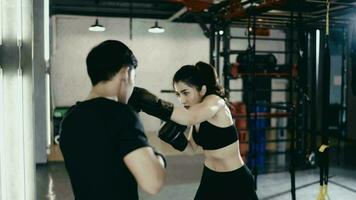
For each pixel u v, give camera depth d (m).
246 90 5.73
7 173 1.54
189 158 7.21
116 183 1.27
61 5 9.36
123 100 1.37
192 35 10.68
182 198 4.82
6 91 1.52
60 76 9.95
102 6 9.59
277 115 6.50
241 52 6.13
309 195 4.95
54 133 8.36
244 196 2.56
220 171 2.59
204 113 2.09
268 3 4.82
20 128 1.54
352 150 8.25
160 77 10.58
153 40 10.47
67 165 1.35
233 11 5.71
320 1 5.05
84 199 1.32
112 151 1.26
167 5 9.66
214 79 2.56
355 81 5.29
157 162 1.27
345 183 5.58
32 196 1.57
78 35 10.00
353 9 5.84
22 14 1.52
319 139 9.05
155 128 10.62
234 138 2.56
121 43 1.34
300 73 5.95
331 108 9.72
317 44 6.53
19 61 1.52
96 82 1.33
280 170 6.31
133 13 9.60
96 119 1.28
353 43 5.33
